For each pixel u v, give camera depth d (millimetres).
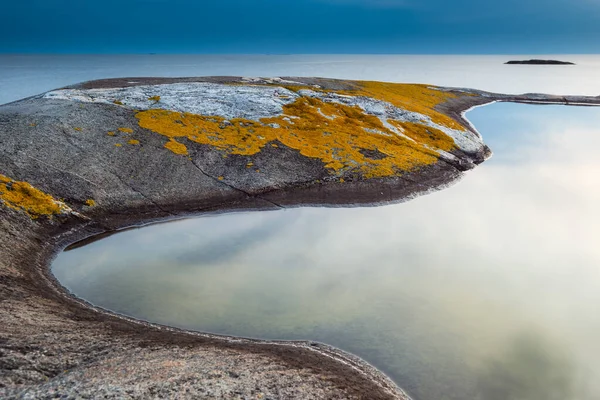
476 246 44844
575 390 24516
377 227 48938
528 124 106250
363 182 58812
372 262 40719
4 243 37219
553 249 44562
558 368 26531
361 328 29938
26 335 23531
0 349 21484
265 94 83688
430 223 50406
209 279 36500
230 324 29844
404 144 72438
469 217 52312
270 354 25250
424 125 82688
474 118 111875
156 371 21250
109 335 25672
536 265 41125
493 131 98688
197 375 21250
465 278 38188
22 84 170250
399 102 97750
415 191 59406
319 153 64000
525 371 26141
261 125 70000
